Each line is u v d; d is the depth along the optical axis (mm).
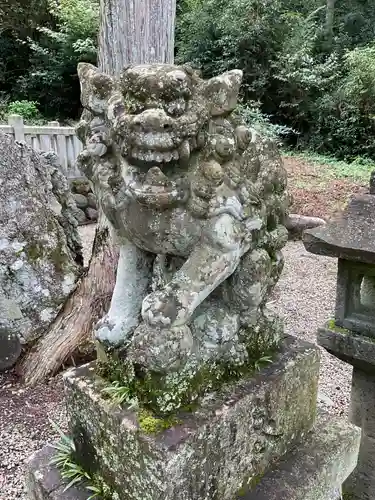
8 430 2158
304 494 1152
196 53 10172
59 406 2340
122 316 1144
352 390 1662
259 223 1037
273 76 9539
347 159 9289
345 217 1433
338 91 9289
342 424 1412
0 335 2566
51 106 10961
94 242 2752
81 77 995
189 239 977
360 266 1438
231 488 1100
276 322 1303
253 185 1039
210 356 1120
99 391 1109
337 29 11242
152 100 854
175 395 1027
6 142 2637
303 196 6270
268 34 9633
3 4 10328
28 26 10711
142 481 988
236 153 1004
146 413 1023
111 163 973
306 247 1485
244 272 1078
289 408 1248
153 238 976
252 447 1142
